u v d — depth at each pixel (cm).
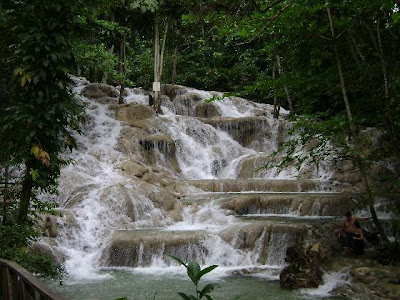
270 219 1216
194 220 1286
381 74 1062
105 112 1855
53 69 701
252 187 1519
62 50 712
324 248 921
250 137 2019
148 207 1311
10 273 470
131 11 2031
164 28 2122
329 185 1505
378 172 1417
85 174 1426
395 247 927
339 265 905
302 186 1497
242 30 771
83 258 1095
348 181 1502
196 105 2264
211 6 881
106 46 2230
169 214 1316
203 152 1862
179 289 859
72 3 713
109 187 1321
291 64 1141
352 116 1026
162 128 1831
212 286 292
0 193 812
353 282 840
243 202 1327
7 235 641
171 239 1090
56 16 714
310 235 1059
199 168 1809
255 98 2723
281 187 1501
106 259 1080
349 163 1561
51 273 686
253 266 1040
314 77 1037
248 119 2020
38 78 684
